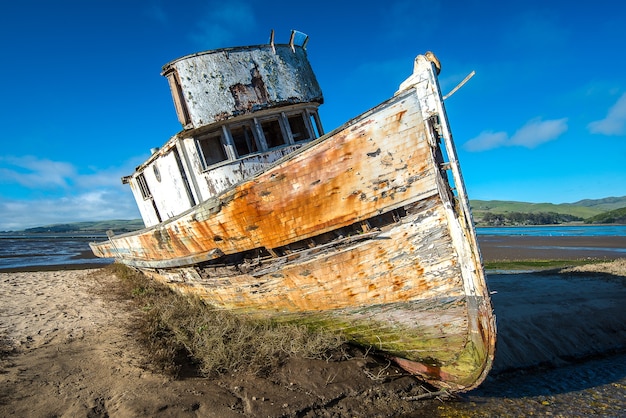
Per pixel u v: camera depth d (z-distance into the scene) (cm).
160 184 811
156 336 576
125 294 875
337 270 518
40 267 1923
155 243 714
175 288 810
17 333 589
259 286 585
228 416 397
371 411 458
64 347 537
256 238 546
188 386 443
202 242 599
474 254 447
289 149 676
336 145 472
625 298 842
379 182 473
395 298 508
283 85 672
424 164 460
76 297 862
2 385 413
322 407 444
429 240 475
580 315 770
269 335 561
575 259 1761
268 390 454
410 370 568
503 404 497
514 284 1017
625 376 588
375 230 489
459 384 511
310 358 525
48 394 409
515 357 649
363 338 570
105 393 419
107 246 1170
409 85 455
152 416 382
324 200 493
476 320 466
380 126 459
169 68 652
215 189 645
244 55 658
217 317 627
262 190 507
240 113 637
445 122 439
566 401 505
